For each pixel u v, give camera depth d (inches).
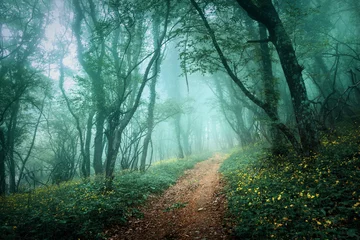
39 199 402.6
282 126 374.9
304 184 251.4
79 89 647.1
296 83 367.9
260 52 505.0
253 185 301.7
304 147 358.6
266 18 387.2
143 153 707.4
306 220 175.9
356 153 298.4
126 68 693.9
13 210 332.2
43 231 247.3
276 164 383.6
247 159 556.7
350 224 169.2
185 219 285.7
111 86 594.6
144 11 504.4
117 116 473.1
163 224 282.0
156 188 453.1
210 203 326.3
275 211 212.5
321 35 699.4
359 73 746.8
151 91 768.9
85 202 315.9
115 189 393.4
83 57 674.8
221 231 225.8
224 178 456.8
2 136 707.4
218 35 482.0
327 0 739.4
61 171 783.1
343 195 202.7
